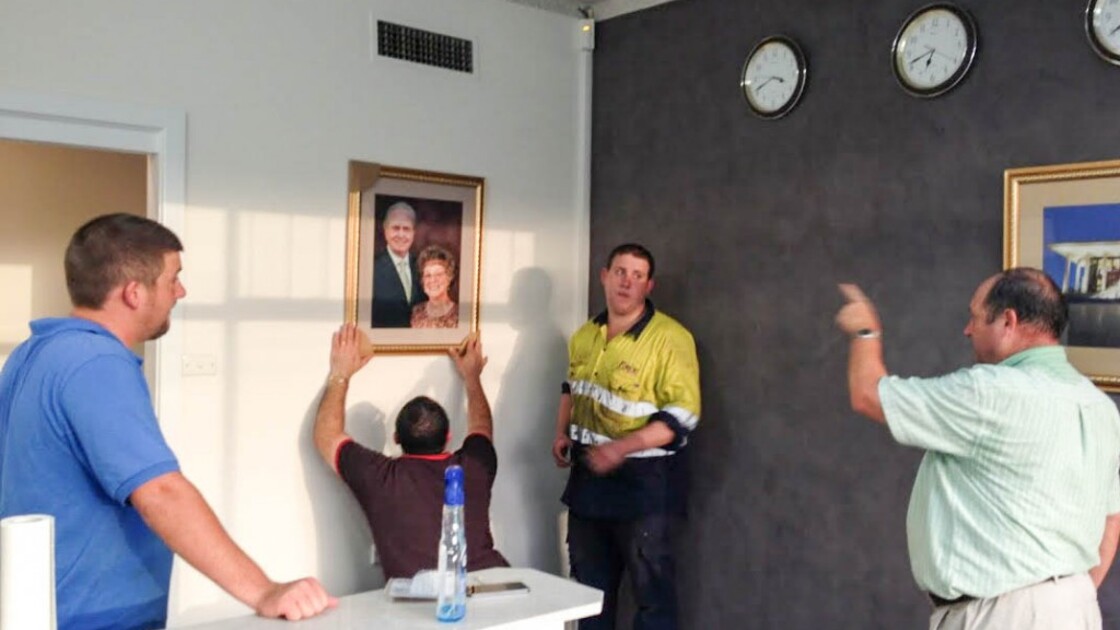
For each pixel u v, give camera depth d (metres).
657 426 3.53
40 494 1.75
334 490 3.63
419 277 3.82
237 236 3.38
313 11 3.54
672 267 3.96
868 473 3.27
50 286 4.48
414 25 3.80
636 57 4.13
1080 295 2.73
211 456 3.33
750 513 3.63
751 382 3.64
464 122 3.95
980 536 2.17
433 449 3.30
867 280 3.29
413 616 1.86
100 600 1.76
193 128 3.27
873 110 3.28
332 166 3.60
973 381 2.15
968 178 3.02
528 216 4.17
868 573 3.27
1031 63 2.87
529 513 4.20
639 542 3.62
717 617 3.75
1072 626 2.13
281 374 3.49
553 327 4.27
